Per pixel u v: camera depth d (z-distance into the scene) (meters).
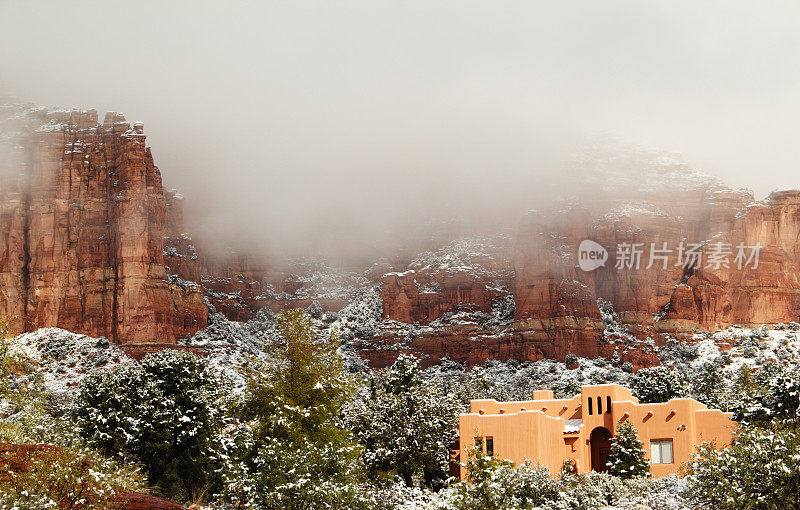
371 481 66.06
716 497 48.72
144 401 61.25
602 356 179.88
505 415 73.62
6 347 38.09
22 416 47.66
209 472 58.53
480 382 130.12
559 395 130.62
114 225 177.12
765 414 61.31
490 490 48.91
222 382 66.69
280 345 65.38
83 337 164.75
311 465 48.03
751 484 47.56
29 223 178.50
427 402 76.00
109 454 58.47
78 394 66.44
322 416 60.12
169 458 60.06
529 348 182.75
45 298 172.75
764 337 177.75
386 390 91.19
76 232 177.50
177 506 35.78
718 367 146.12
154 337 168.88
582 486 63.88
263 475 47.84
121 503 34.09
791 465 46.84
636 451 73.50
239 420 62.88
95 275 173.88
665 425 76.31
